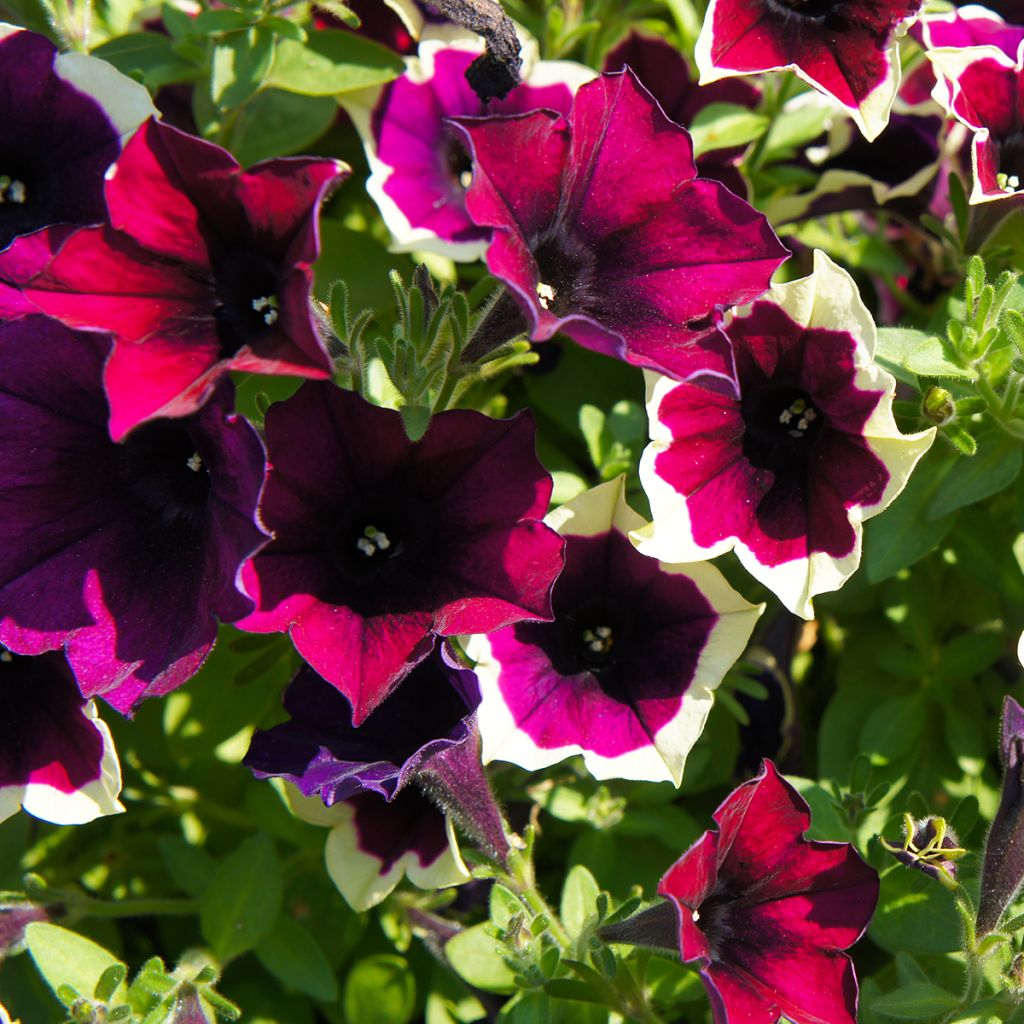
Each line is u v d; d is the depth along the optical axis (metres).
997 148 0.61
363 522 0.54
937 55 0.59
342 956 0.64
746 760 0.65
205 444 0.52
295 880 0.64
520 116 0.51
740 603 0.57
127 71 0.62
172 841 0.63
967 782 0.65
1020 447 0.61
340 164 0.49
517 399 0.68
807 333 0.55
